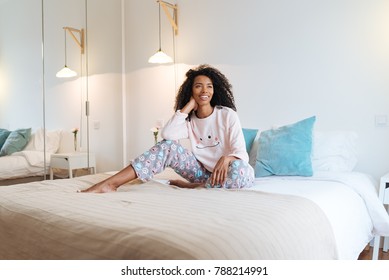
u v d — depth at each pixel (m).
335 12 2.47
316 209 1.29
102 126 3.65
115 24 3.74
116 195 1.41
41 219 1.09
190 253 0.74
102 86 3.65
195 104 1.94
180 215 1.02
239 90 2.96
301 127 2.24
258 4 2.84
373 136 2.35
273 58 2.77
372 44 2.34
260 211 1.09
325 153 2.31
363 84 2.38
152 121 3.61
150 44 3.58
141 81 3.69
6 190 1.54
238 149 1.76
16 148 2.93
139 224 0.92
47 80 3.18
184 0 3.29
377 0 2.31
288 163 2.13
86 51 3.50
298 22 2.64
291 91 2.69
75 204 1.20
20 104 2.96
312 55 2.59
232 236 0.84
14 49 2.93
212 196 1.37
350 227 1.52
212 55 3.12
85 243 0.90
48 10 3.19
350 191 1.81
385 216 1.83
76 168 3.40
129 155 3.84
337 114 2.49
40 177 3.10
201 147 1.93
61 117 3.29
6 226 1.18
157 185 1.68
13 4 2.92
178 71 3.37
